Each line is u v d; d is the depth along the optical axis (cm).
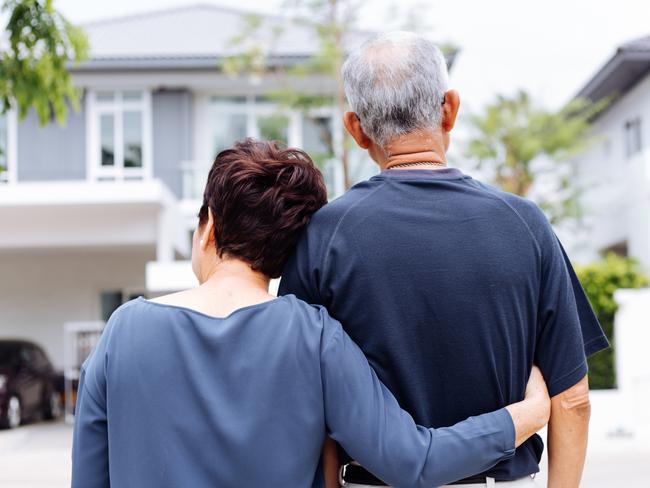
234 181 168
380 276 165
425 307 164
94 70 1689
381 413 155
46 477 769
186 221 1566
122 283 1780
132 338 156
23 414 1255
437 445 154
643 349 967
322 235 171
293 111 1555
